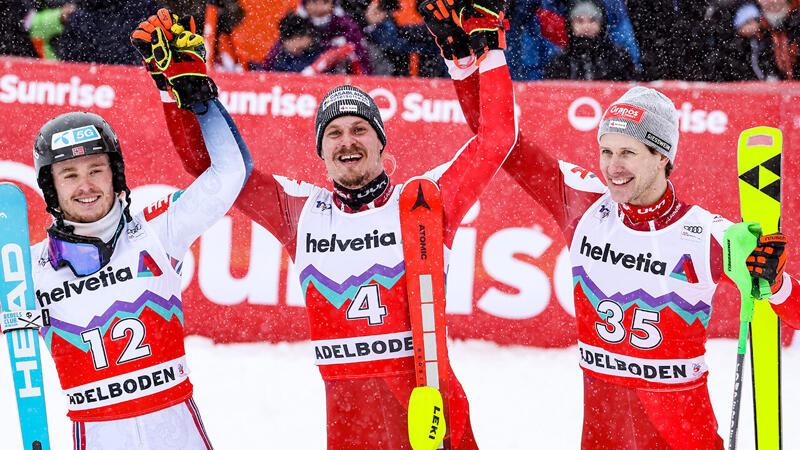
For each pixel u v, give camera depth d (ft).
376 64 83.66
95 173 33.68
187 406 35.32
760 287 35.19
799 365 65.46
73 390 34.24
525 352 67.46
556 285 68.08
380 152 36.65
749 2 82.23
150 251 34.78
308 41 83.15
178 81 34.63
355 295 35.91
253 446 51.42
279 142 68.28
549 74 83.92
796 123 66.69
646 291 36.52
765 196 37.86
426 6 37.65
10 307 33.81
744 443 52.16
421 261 35.55
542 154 39.55
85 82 67.21
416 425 33.53
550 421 55.31
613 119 36.42
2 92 66.39
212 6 82.79
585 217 38.24
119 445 33.88
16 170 66.69
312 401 58.39
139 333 34.22
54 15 85.61
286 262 68.39
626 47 83.05
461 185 37.17
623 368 37.14
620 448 37.70
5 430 53.36
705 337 37.29
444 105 68.13
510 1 82.12
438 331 35.29
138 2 85.15
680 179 67.97
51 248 34.55
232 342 68.59
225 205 35.47
